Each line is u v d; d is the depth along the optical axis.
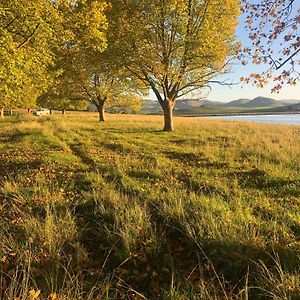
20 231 5.64
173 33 19.48
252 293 4.07
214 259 4.80
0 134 19.53
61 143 15.28
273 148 12.72
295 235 5.32
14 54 10.98
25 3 11.34
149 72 20.88
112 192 7.21
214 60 19.34
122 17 18.58
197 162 11.27
